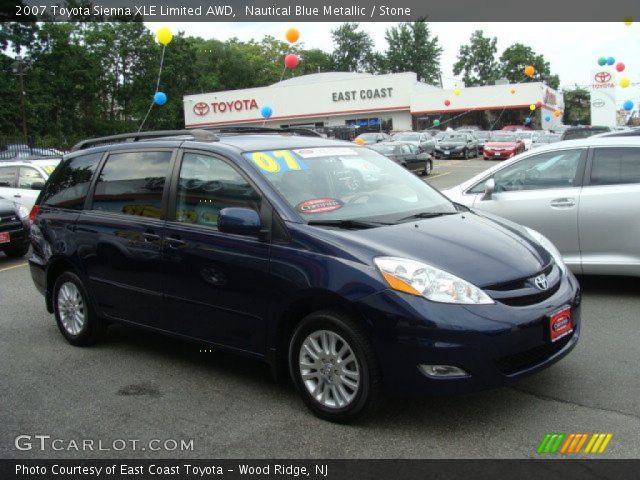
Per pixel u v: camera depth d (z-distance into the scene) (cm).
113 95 6016
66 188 587
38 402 452
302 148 490
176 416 419
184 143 497
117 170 540
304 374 404
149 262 488
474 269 381
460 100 5197
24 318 681
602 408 399
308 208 429
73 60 5556
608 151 652
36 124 5131
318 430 388
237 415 415
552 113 5584
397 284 366
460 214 477
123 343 579
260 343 425
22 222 1075
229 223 416
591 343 516
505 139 3731
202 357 534
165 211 488
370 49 10600
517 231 465
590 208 642
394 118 5453
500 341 359
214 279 443
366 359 371
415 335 357
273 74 9331
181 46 6112
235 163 454
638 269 630
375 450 360
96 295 545
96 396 458
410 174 539
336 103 5534
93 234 537
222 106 5725
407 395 365
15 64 4500
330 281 381
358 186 477
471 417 394
